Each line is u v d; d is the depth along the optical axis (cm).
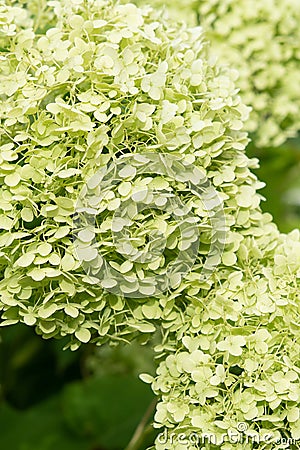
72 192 137
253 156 188
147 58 143
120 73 139
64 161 137
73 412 183
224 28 170
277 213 192
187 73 142
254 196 144
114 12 145
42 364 191
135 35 143
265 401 139
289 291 141
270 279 141
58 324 140
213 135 141
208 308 140
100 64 139
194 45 147
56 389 192
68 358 184
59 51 139
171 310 142
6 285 139
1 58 139
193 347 140
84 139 138
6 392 190
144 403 184
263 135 176
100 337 143
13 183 137
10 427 186
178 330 142
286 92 176
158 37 145
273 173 192
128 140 139
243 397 138
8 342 186
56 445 182
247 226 144
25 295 139
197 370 139
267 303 140
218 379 137
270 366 138
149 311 140
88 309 140
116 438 182
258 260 144
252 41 171
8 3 148
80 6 144
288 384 138
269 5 171
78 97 138
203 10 169
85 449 182
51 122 138
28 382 191
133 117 138
